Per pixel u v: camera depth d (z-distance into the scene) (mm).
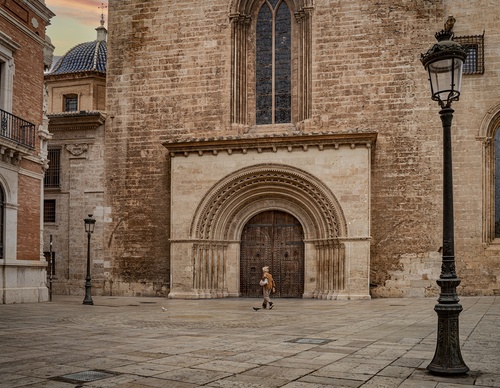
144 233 30094
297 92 29750
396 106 27688
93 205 31016
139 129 30812
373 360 8758
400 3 28062
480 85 26828
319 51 28875
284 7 30531
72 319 15703
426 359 8867
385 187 27422
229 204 28688
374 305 21875
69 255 31031
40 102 25812
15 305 21391
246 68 30438
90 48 38625
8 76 23219
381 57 28078
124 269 30172
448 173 8242
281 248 28734
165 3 31125
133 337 11523
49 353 9305
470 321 14773
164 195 30062
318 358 8914
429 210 26859
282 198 28500
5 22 23172
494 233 26641
